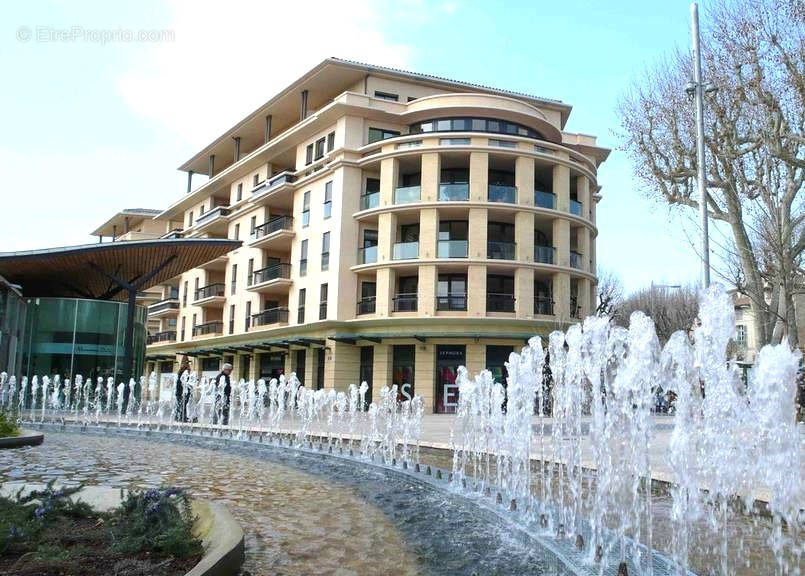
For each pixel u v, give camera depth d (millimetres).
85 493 5969
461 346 34469
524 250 34406
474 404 12188
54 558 4141
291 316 40406
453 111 36062
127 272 31797
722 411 6492
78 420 21547
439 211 34812
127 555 4348
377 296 34906
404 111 37312
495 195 34750
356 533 6016
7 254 26125
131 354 28094
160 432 16547
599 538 5449
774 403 5645
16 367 28312
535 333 33688
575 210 37250
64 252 26672
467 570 4867
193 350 52219
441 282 35375
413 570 4852
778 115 17781
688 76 21172
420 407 13008
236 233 48250
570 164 36406
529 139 35188
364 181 37375
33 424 19188
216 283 50562
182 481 9008
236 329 46688
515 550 5469
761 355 5785
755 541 5504
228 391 19719
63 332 29453
